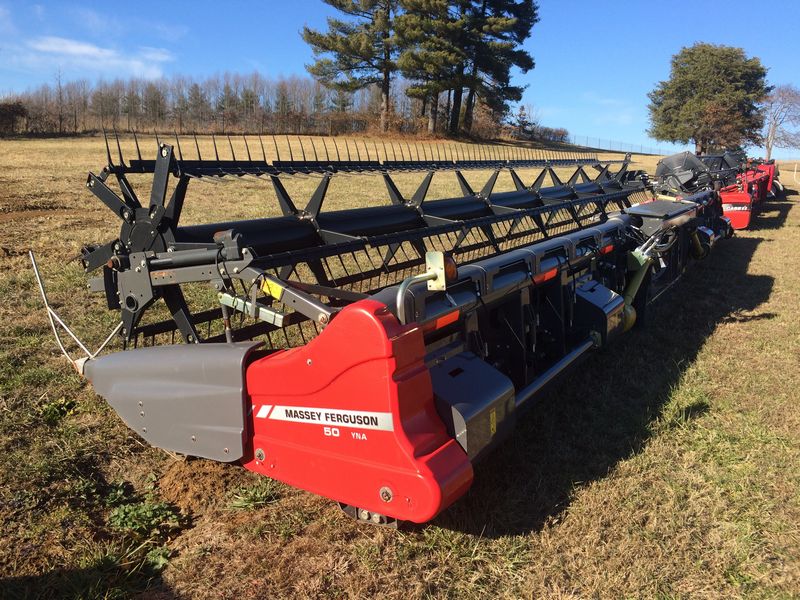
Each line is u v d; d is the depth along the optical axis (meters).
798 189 26.84
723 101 52.88
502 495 3.19
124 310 3.24
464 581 2.60
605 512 3.03
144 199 14.39
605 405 4.23
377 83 47.03
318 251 3.24
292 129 49.62
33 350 4.98
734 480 3.35
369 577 2.62
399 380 2.41
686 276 8.49
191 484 3.31
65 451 3.54
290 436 2.73
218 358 2.87
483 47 43.59
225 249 2.79
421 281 2.58
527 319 4.00
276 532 2.93
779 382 4.70
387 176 4.48
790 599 2.52
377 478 2.49
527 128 67.38
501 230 8.06
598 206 6.98
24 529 2.90
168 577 2.67
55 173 19.48
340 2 43.94
